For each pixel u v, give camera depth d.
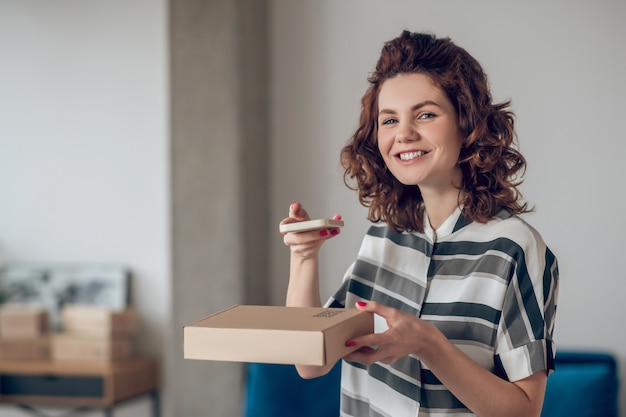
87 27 4.63
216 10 3.95
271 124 4.18
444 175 1.43
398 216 1.51
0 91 4.75
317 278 1.53
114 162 4.61
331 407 3.51
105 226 4.63
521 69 3.81
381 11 4.01
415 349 1.22
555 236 3.79
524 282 1.36
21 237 4.72
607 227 3.74
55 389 4.22
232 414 3.95
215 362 3.98
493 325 1.37
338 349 1.20
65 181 4.68
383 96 1.42
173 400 4.02
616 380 3.47
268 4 4.17
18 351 4.39
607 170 3.74
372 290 1.53
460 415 1.38
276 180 4.18
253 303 4.04
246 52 3.97
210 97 3.97
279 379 3.54
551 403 3.41
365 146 1.52
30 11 4.70
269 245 4.21
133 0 4.57
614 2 3.73
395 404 1.42
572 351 3.65
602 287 3.75
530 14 3.80
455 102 1.39
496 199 1.42
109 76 4.61
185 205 4.01
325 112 4.11
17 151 4.73
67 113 4.67
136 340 4.60
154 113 4.55
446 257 1.44
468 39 3.87
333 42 4.09
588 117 3.76
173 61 4.02
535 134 3.80
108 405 4.15
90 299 4.59
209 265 3.97
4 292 4.68
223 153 3.96
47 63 4.68
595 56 3.75
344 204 4.07
